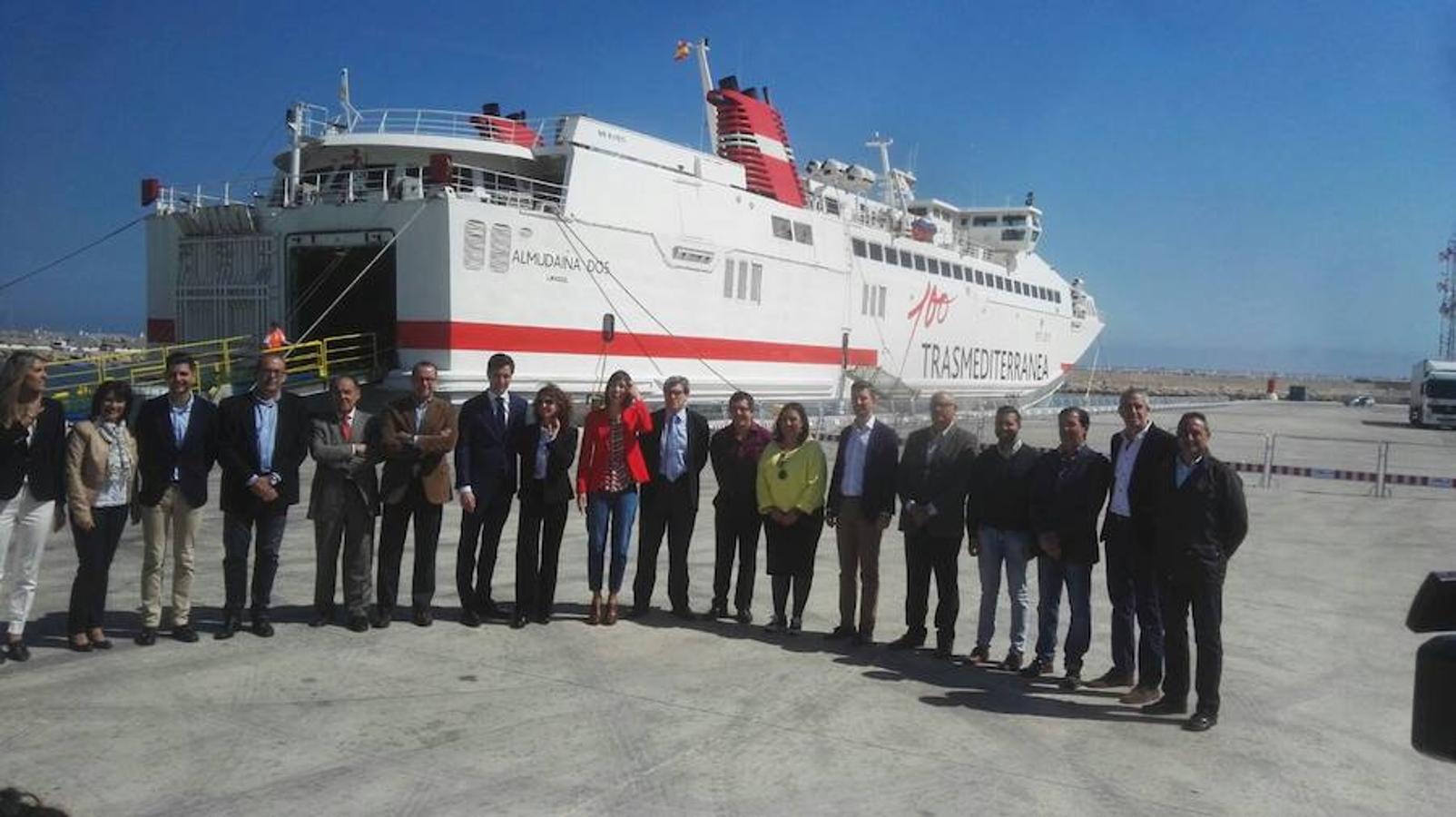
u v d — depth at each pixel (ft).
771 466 24.98
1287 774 16.93
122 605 26.05
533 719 18.47
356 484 24.06
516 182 69.67
